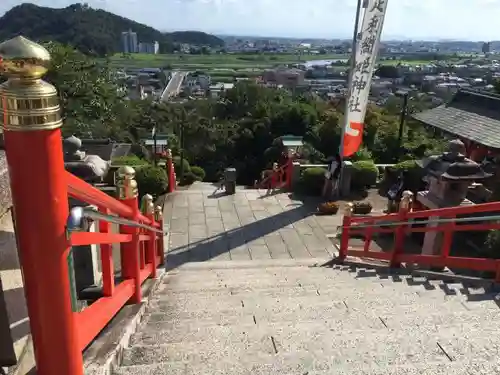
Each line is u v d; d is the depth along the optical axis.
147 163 11.49
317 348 3.15
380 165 11.73
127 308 3.66
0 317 1.79
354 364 2.85
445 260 5.22
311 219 9.30
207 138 25.86
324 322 3.69
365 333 3.40
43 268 1.58
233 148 23.64
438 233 6.11
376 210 9.76
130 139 21.80
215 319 3.85
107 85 16.67
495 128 11.95
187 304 4.38
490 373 2.71
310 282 5.48
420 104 32.16
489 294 4.44
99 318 2.68
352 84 9.45
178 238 8.34
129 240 3.49
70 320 1.71
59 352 1.70
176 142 23.52
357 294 4.68
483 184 10.00
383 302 4.31
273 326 3.58
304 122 22.52
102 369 2.46
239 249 7.97
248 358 2.92
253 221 9.16
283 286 5.21
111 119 17.70
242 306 4.30
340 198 10.45
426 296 4.51
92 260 3.98
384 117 21.95
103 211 2.84
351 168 10.43
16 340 1.90
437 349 3.12
